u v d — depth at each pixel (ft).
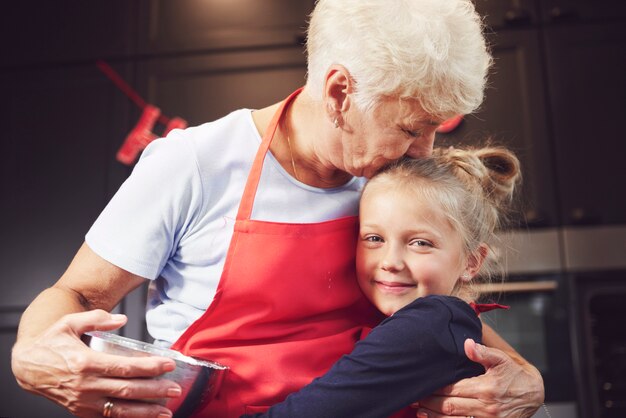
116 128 8.30
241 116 3.68
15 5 8.79
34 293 8.04
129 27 8.55
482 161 4.14
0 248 8.16
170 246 3.51
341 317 3.70
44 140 8.37
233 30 8.39
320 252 3.55
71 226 8.13
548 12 7.98
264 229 3.48
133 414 2.89
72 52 8.55
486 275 4.16
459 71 3.15
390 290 3.51
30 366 2.93
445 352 3.22
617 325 7.61
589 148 7.67
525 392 3.27
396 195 3.54
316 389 3.13
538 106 7.79
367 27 3.20
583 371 7.19
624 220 7.49
